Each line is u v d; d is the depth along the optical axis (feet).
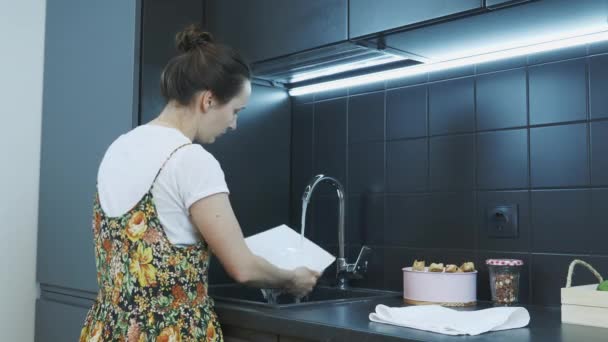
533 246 5.63
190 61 4.75
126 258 4.47
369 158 6.98
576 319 4.56
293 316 4.80
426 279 5.61
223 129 5.08
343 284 6.90
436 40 5.54
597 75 5.32
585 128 5.36
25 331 7.75
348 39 5.60
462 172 6.16
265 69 6.83
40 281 7.70
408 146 6.62
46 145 7.82
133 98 6.39
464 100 6.19
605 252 5.18
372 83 7.00
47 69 7.93
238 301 5.53
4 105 7.70
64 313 7.18
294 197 7.75
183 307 4.56
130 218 4.47
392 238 6.69
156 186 4.45
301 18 6.04
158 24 6.62
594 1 4.50
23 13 7.88
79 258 7.00
